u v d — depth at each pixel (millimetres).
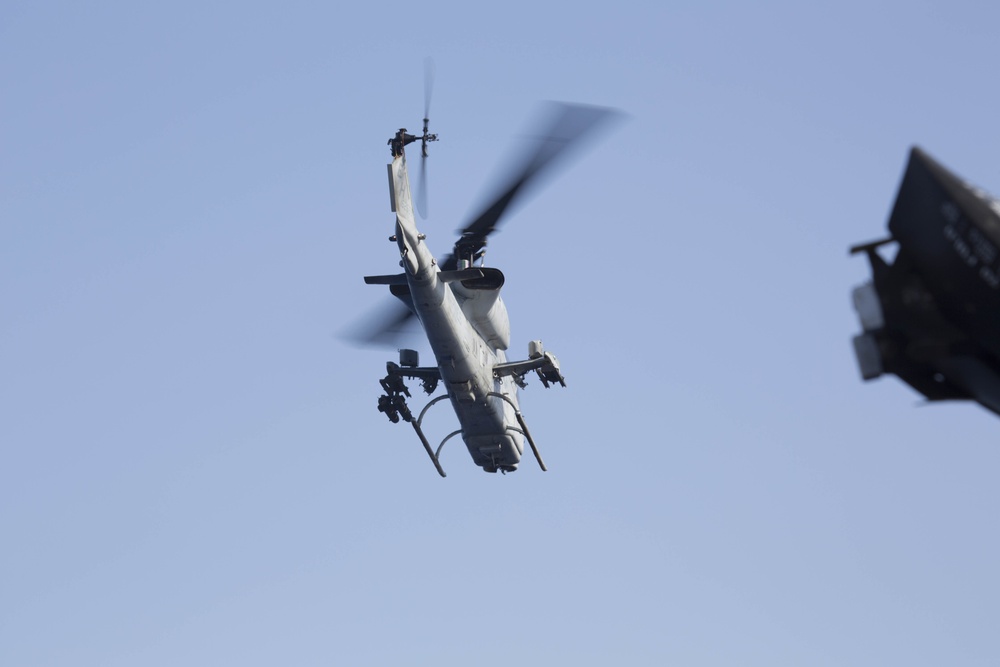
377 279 95312
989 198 22156
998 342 22078
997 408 24469
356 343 106688
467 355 96438
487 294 99375
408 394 105938
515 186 95062
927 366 24141
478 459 110562
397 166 87562
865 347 24312
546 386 105500
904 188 23266
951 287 22672
